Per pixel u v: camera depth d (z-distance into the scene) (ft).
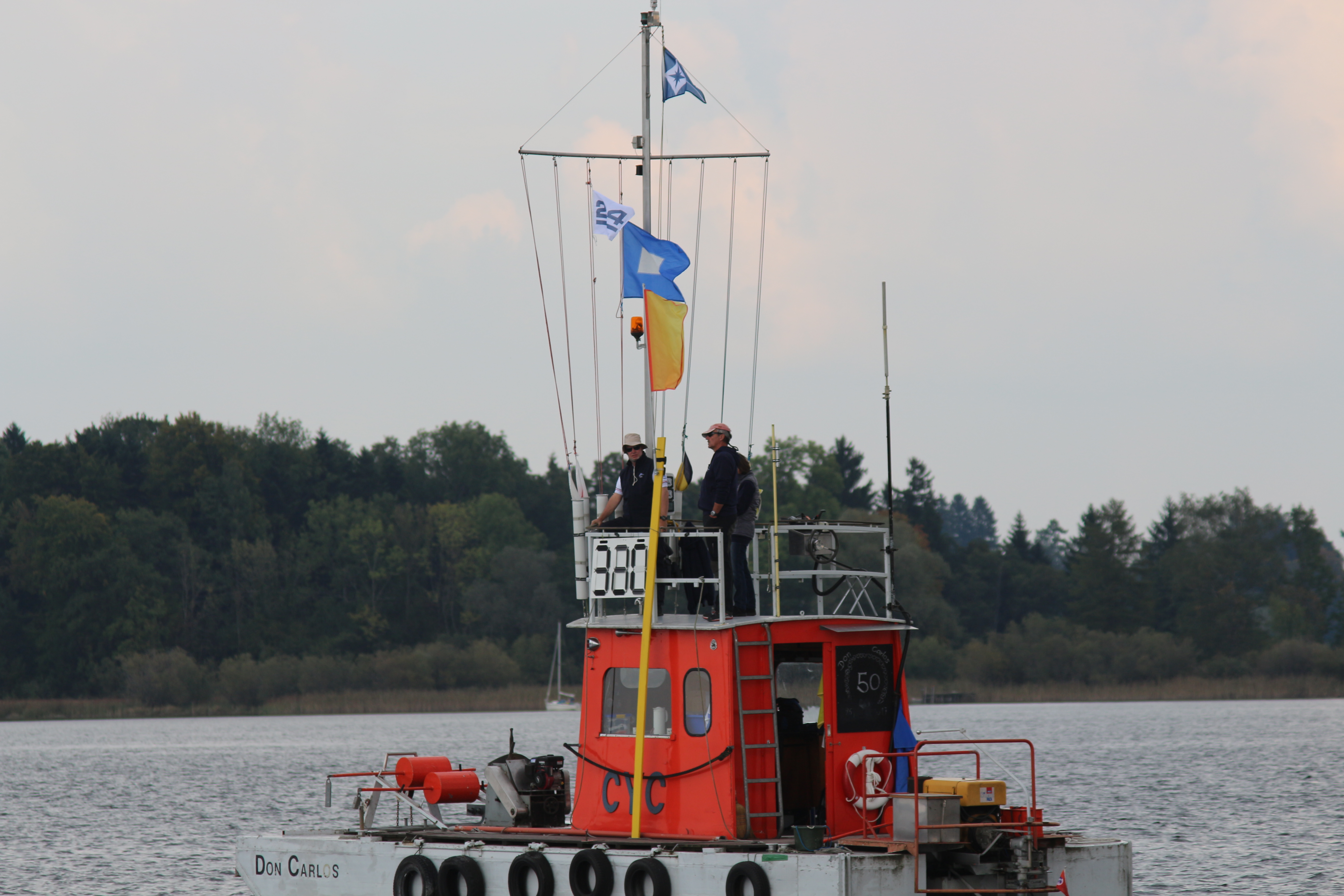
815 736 229.45
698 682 216.54
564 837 224.74
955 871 207.41
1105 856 214.28
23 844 502.79
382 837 248.11
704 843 207.92
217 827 550.77
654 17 246.06
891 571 226.17
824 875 193.16
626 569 223.30
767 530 228.84
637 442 242.17
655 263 242.17
